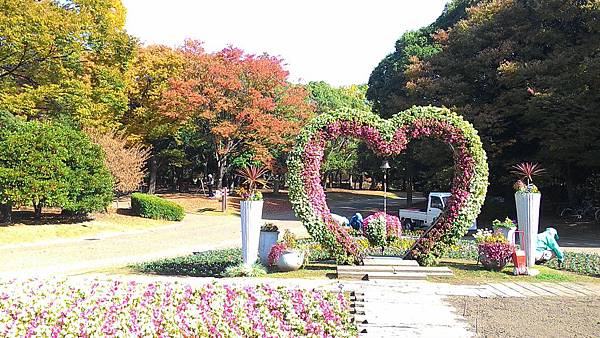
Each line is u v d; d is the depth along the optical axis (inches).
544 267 470.6
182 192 1764.3
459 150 430.9
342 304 285.1
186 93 1200.8
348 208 1467.8
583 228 888.3
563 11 906.7
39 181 775.1
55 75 913.5
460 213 426.6
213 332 222.5
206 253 557.9
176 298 272.8
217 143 1321.4
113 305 257.1
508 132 1008.9
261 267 427.2
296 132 1309.1
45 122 868.0
